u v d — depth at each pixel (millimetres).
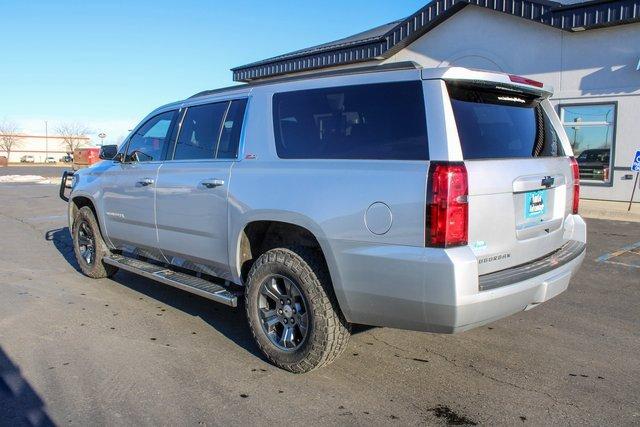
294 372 3986
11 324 5059
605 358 4285
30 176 35500
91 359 4246
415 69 3543
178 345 4547
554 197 4070
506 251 3545
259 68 21125
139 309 5531
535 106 4305
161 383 3836
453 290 3145
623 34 12969
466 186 3229
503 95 3928
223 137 4641
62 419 3344
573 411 3443
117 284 6520
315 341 3783
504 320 5184
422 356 4320
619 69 13164
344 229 3535
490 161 3447
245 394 3674
